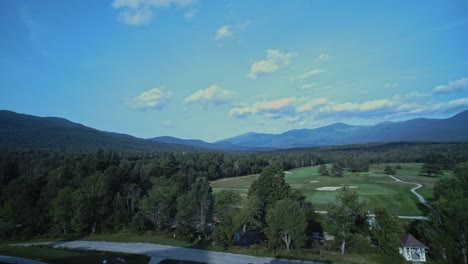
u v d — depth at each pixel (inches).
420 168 7647.6
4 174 4869.6
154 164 5551.2
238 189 5649.6
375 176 6747.1
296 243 2488.9
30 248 2691.9
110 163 5007.4
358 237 2474.2
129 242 2851.9
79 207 3191.4
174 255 2410.2
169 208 3358.8
